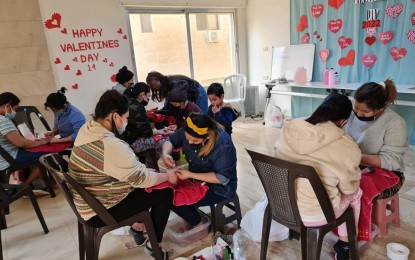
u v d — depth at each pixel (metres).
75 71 3.88
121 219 1.56
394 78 3.50
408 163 3.01
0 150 2.48
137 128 2.52
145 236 1.94
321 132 1.29
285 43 4.85
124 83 3.52
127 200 1.56
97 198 1.48
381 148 1.72
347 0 3.72
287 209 1.44
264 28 5.14
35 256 1.99
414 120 3.36
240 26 5.41
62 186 1.52
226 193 1.80
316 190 1.28
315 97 4.15
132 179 1.47
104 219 1.49
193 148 1.77
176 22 4.73
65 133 2.95
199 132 1.59
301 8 4.33
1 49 3.41
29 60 3.57
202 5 4.80
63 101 2.85
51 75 3.73
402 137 1.67
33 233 2.26
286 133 1.42
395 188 1.75
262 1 5.04
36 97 3.68
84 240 1.61
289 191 1.36
